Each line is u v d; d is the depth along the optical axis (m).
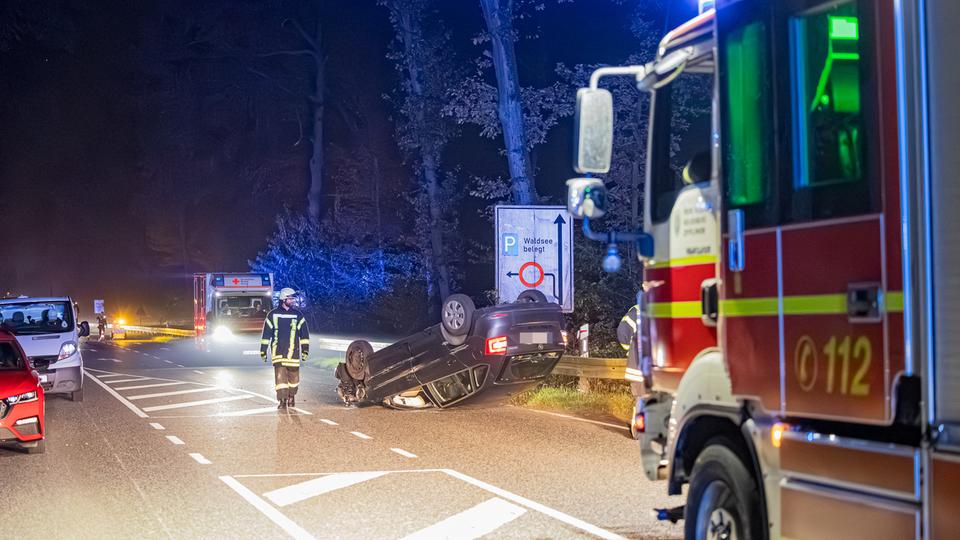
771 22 5.37
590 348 22.52
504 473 11.38
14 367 13.43
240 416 17.08
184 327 62.50
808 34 5.16
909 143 4.62
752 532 5.82
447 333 15.90
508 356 15.59
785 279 5.24
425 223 40.41
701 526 6.25
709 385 6.12
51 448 13.66
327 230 50.72
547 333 15.87
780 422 5.35
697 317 6.32
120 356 36.56
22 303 20.11
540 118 25.48
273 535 8.62
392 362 16.88
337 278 49.38
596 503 9.73
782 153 5.28
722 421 6.27
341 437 14.39
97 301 54.84
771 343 5.32
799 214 5.16
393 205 49.59
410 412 17.28
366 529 8.80
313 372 27.98
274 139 63.22
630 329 13.47
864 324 4.77
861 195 4.82
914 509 4.55
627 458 12.31
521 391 16.83
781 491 5.33
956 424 4.41
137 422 16.41
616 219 23.38
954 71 4.51
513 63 24.84
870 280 4.75
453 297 15.84
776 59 5.34
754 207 5.46
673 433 6.47
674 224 6.58
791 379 5.18
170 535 8.63
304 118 62.19
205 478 11.29
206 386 23.25
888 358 4.64
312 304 49.53
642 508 9.51
